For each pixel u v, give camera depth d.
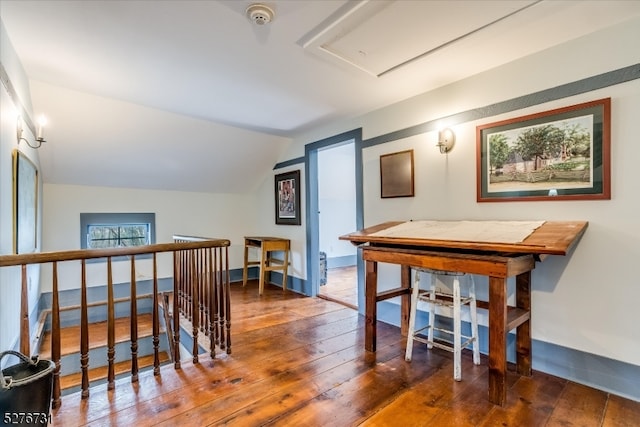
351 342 2.80
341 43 2.18
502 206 2.50
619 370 1.99
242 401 1.89
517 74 2.39
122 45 2.19
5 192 2.01
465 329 2.76
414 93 3.03
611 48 1.99
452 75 2.66
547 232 1.93
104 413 1.76
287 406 1.85
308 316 3.54
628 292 1.96
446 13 1.85
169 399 1.90
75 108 3.16
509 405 1.87
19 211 2.35
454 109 2.79
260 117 3.75
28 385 1.33
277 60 2.40
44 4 1.75
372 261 2.57
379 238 2.48
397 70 2.56
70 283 4.13
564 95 2.18
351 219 7.21
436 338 2.84
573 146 2.14
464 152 2.72
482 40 2.15
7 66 2.03
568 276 2.18
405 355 2.51
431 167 2.96
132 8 1.79
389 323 3.33
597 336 2.07
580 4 1.78
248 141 4.47
